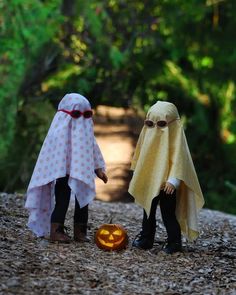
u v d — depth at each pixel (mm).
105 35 17469
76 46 17141
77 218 7289
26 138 16234
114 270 6422
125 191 15953
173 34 18953
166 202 7168
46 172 7121
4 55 15484
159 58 18703
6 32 15297
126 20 18406
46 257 6543
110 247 7023
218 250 7578
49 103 16516
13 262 6242
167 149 7008
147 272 6473
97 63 17188
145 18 18484
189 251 7391
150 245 7250
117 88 17391
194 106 18688
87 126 7230
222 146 19438
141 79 17891
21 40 15359
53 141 7164
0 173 16031
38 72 16281
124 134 16562
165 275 6438
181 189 7219
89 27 16859
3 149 15672
